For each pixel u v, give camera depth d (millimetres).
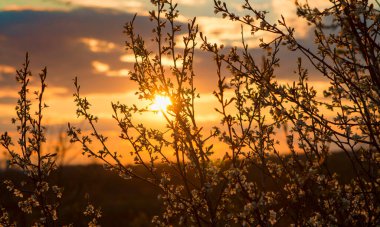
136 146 4766
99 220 14805
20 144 5047
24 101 5090
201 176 4219
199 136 4363
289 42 4023
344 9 3484
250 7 4199
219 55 4258
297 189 4008
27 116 5090
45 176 5191
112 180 19281
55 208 5309
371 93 4012
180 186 4863
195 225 4746
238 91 4512
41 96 5113
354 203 4219
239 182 3826
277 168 4445
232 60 4336
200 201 4355
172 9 4824
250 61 4219
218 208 4488
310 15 3715
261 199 3740
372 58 3533
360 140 3680
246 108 4430
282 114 4156
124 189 18844
